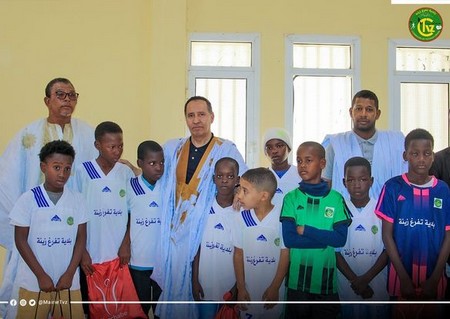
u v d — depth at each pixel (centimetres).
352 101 393
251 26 438
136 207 371
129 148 413
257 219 362
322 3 439
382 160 383
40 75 411
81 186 370
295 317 357
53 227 350
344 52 442
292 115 433
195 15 438
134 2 422
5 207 374
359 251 367
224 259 363
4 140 399
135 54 420
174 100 418
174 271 368
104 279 365
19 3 413
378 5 438
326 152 389
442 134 435
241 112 435
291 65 437
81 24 417
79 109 411
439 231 358
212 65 438
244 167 376
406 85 436
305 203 365
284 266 360
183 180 372
